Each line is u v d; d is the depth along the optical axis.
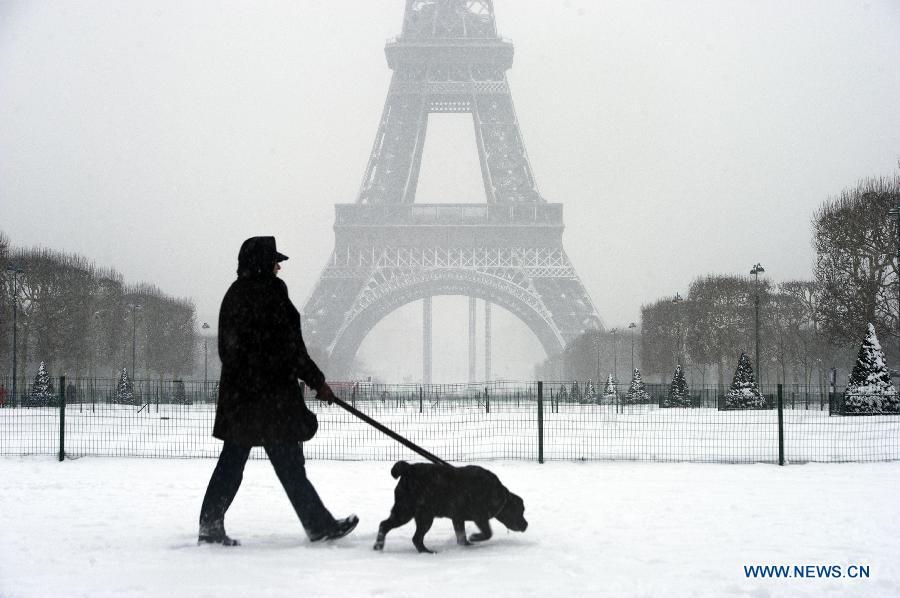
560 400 95.62
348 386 112.44
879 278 78.62
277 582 11.32
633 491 20.44
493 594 10.71
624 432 40.34
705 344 110.75
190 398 71.31
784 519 16.25
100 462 27.41
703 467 26.22
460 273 192.75
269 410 14.10
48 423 46.41
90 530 15.17
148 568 12.12
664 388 93.38
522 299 188.88
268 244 14.73
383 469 25.36
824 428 41.66
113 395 77.38
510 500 13.93
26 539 14.23
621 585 11.20
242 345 14.20
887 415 51.16
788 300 116.44
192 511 17.34
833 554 13.10
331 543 14.20
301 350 14.43
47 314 99.50
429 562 12.62
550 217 196.62
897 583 11.44
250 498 19.38
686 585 11.21
